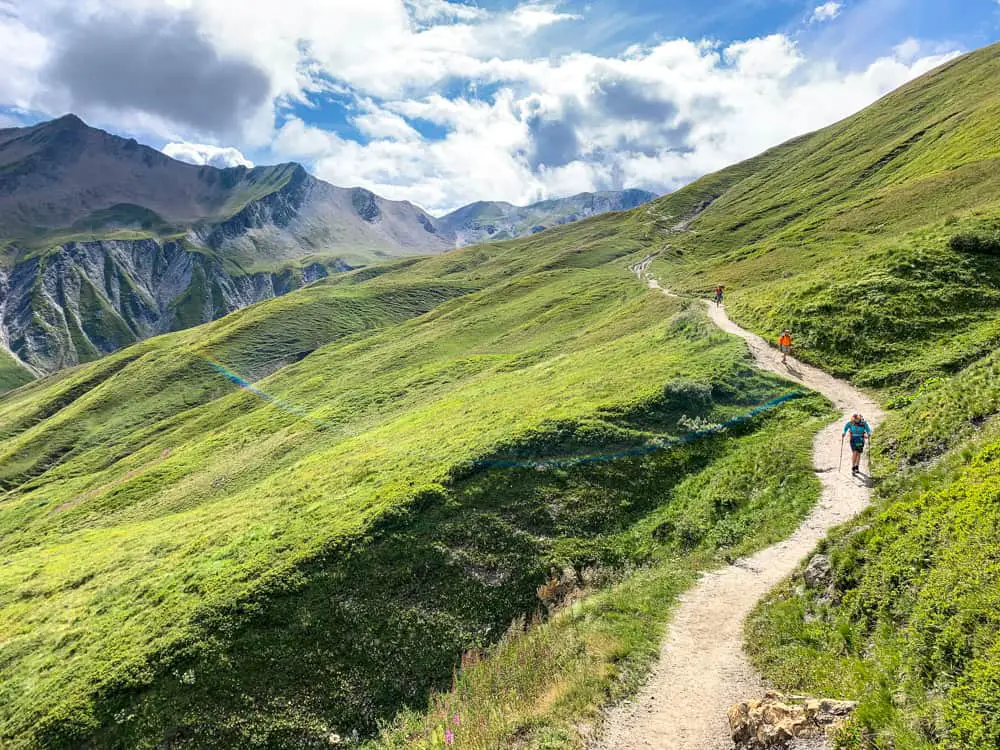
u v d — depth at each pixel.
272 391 123.94
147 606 28.41
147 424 143.75
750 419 32.25
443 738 15.23
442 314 149.50
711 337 45.62
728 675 13.37
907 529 13.93
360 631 23.00
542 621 21.62
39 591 41.50
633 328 70.38
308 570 25.94
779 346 41.69
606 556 24.73
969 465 14.59
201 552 33.12
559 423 34.19
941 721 8.88
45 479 118.88
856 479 22.34
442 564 25.56
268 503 40.19
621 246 193.88
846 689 11.10
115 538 55.88
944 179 81.06
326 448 66.94
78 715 21.89
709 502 25.42
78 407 155.38
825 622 13.72
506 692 15.98
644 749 11.47
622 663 14.62
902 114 178.88
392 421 65.06
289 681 21.61
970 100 140.50
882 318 38.09
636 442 31.67
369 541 27.06
